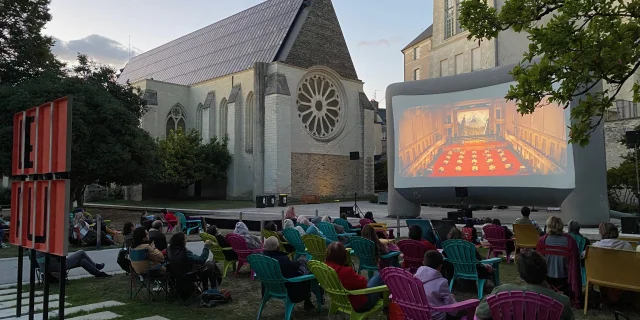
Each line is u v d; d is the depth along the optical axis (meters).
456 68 33.88
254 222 18.16
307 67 44.28
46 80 23.67
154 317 6.75
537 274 3.74
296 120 42.41
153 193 48.12
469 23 7.44
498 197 19.44
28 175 6.73
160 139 45.56
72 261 9.55
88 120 23.12
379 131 68.69
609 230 7.16
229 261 9.82
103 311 7.14
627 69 6.33
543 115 18.03
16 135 7.13
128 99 29.97
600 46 6.25
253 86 42.62
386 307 5.66
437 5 36.31
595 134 17.34
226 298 7.66
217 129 46.53
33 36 27.16
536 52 6.72
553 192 17.73
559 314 3.36
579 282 6.88
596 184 17.17
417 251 7.71
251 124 43.41
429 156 21.59
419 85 22.42
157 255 7.86
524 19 7.03
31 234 6.29
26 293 8.66
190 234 18.70
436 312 4.67
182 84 53.25
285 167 40.28
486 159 19.70
